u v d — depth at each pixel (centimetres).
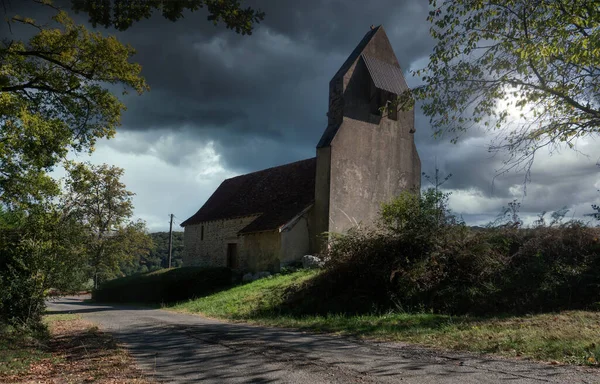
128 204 4069
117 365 766
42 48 1603
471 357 722
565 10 1013
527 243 1396
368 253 1548
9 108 1482
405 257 1495
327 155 2345
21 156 1658
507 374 604
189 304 2203
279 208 2672
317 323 1230
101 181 3959
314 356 771
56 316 1848
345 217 2342
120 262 4294
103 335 1169
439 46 1146
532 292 1248
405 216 1585
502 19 1094
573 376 583
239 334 1084
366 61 2461
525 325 942
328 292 1566
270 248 2503
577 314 1019
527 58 1036
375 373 637
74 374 721
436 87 1152
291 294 1669
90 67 1684
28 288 1255
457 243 1470
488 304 1263
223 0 833
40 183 1599
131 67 1725
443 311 1298
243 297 1941
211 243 3216
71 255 1359
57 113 1739
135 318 1664
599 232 1360
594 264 1260
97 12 866
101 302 3259
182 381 644
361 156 2431
